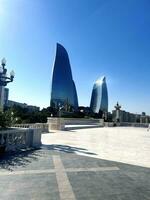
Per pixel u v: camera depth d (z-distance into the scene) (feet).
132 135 85.46
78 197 16.92
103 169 25.79
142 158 34.14
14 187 18.48
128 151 41.19
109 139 64.39
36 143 42.01
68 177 21.95
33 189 18.20
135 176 23.34
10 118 35.55
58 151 37.29
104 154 36.45
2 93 58.85
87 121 166.61
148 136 82.48
